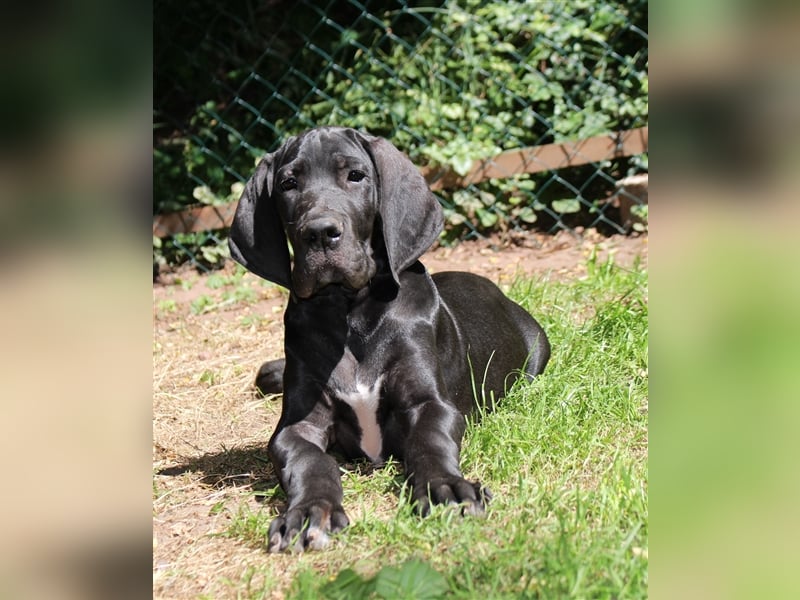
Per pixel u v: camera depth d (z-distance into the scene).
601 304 1.88
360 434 1.38
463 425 1.33
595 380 1.50
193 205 2.64
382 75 2.80
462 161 2.48
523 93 2.68
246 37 2.98
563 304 1.93
